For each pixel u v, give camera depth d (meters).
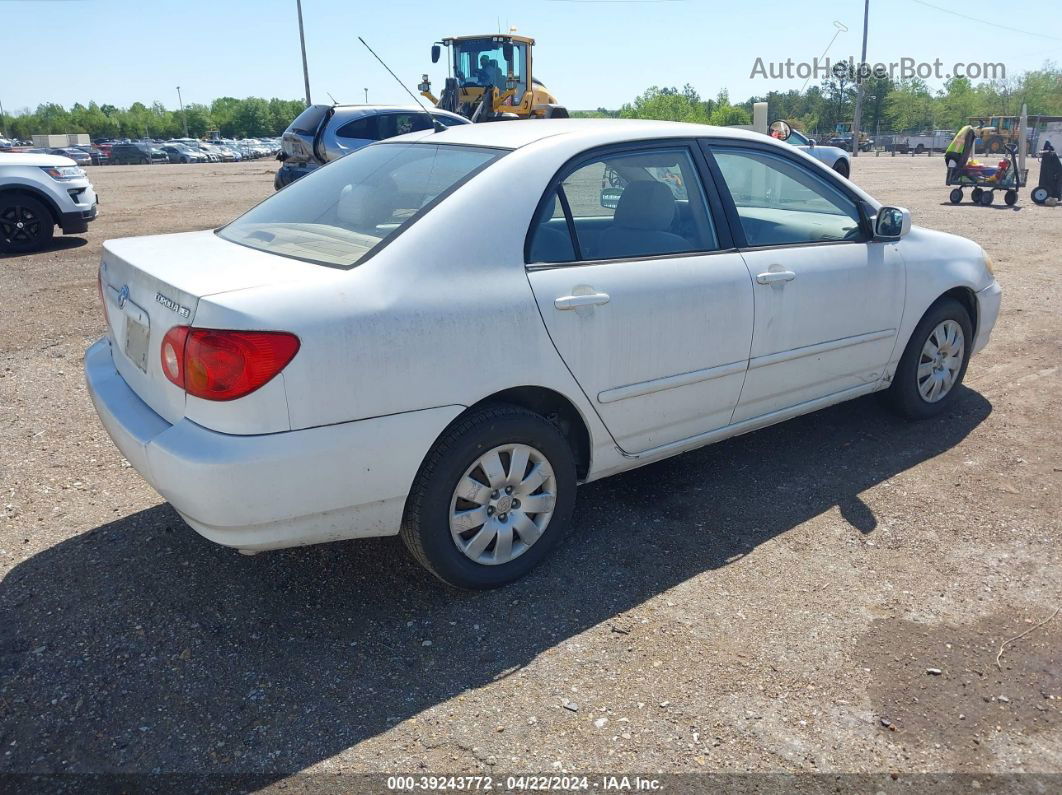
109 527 3.77
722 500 4.07
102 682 2.78
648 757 2.48
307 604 3.23
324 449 2.73
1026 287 8.77
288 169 13.04
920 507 3.98
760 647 2.97
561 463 3.34
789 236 4.11
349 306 2.75
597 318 3.29
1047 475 4.30
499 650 2.96
